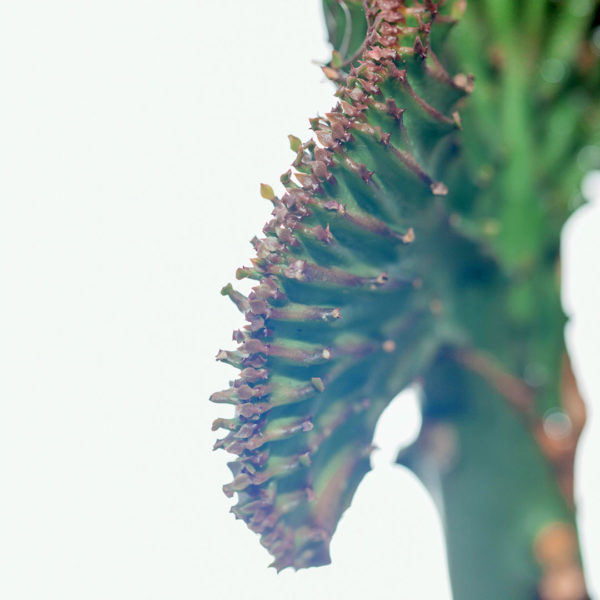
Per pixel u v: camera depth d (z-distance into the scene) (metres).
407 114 0.48
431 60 0.48
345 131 0.47
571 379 0.51
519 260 0.51
